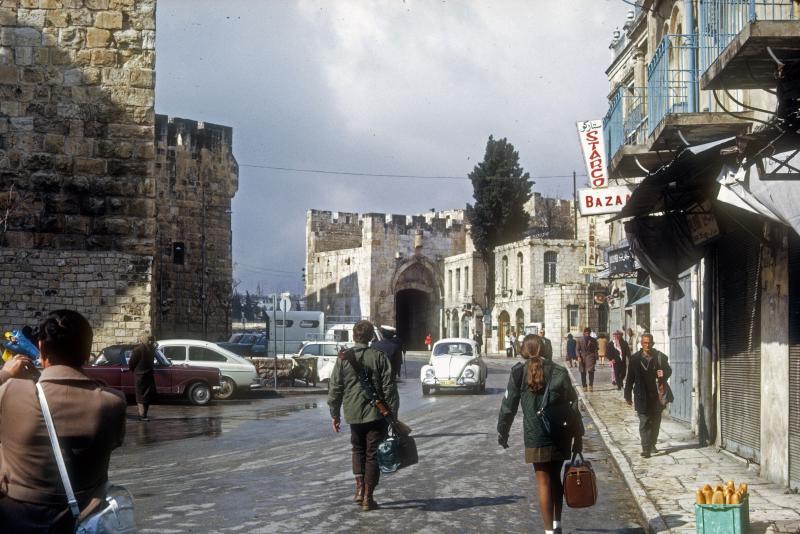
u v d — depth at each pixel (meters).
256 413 24.31
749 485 11.14
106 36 26.66
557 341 64.06
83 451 4.54
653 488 11.12
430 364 32.91
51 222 26.28
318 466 13.67
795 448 10.65
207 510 10.02
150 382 22.00
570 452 8.48
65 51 26.50
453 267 86.88
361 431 10.21
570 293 64.00
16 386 4.57
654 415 14.04
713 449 14.73
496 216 80.19
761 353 11.88
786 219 8.10
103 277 26.55
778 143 8.89
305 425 20.72
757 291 12.33
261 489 11.47
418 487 11.66
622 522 9.61
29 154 26.22
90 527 4.49
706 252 15.05
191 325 50.75
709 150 9.94
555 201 94.00
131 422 21.52
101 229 26.64
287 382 36.62
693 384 17.06
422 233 90.00
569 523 9.55
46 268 26.22
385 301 87.94
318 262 94.81
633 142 20.28
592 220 57.34
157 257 49.09
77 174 26.48
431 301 90.69
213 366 29.58
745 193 9.13
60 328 4.71
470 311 81.94
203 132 51.53
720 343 14.57
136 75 26.81
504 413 8.60
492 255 80.44
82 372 4.79
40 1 26.41
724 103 14.78
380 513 9.88
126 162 26.80
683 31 18.06
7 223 25.98
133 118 26.83
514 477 12.55
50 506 4.46
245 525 9.20
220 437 18.12
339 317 89.94
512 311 74.19
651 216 15.12
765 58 9.86
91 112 26.59
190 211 50.88
